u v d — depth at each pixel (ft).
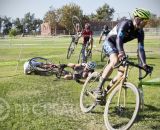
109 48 16.11
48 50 67.56
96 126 15.64
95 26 240.53
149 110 18.37
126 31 15.14
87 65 26.11
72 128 15.25
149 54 55.77
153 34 187.83
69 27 235.40
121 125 15.30
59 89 23.56
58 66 27.78
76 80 26.07
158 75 30.94
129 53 58.18
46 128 15.16
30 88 23.67
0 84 24.98
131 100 19.86
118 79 15.58
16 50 68.64
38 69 29.01
